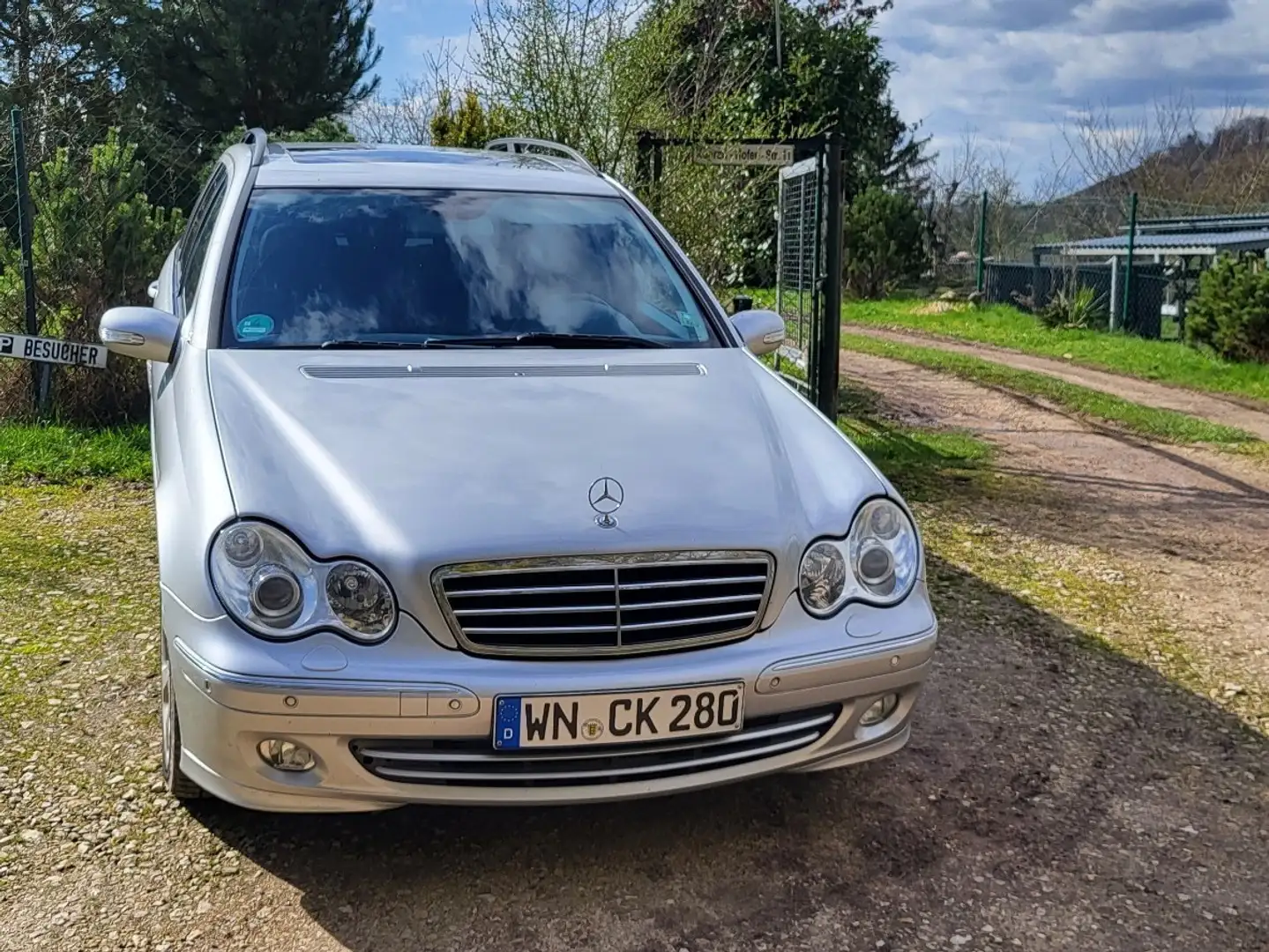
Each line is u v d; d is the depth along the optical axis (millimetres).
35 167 9398
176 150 11086
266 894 2912
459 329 3824
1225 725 4160
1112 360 14953
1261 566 6141
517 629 2777
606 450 3162
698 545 2912
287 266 3893
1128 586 5727
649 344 3955
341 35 23719
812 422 3615
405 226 4125
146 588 5000
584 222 4395
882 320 20438
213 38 22031
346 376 3418
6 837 3098
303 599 2754
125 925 2773
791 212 9711
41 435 7211
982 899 3025
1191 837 3377
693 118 9836
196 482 3006
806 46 23578
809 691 2971
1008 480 8023
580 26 9547
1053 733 4023
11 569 5188
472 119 10555
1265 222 21109
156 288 5645
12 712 3803
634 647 2844
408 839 3182
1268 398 12195
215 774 2801
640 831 3275
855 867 3145
